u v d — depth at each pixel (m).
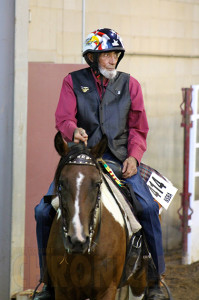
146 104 12.21
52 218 6.45
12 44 8.11
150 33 12.22
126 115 7.02
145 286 7.14
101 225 5.97
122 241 6.20
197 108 12.55
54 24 10.91
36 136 9.37
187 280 10.94
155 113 12.34
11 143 8.21
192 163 12.21
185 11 12.82
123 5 11.77
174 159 12.64
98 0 11.41
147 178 7.46
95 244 5.83
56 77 9.53
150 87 12.27
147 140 12.22
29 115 9.30
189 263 12.15
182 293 10.18
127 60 11.87
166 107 12.51
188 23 12.91
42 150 9.41
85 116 6.89
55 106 9.51
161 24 12.40
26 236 9.15
